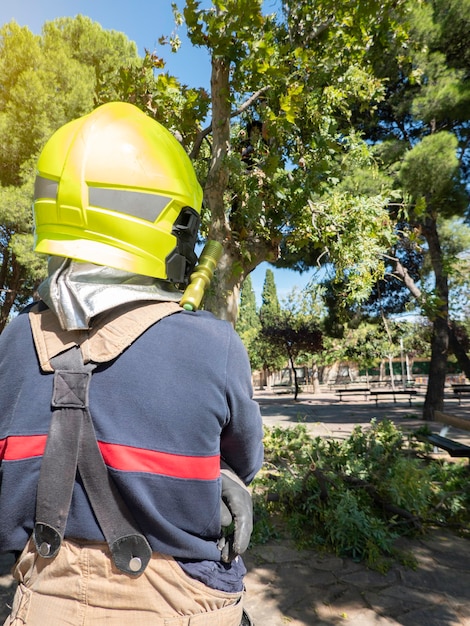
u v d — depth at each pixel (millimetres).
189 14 4230
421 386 33469
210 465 751
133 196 817
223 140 4699
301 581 3107
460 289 20875
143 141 867
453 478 4785
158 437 727
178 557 750
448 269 12984
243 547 788
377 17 5492
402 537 3861
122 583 722
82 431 729
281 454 5859
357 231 5441
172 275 881
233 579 823
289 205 5051
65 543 740
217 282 4660
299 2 5293
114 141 837
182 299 854
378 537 3422
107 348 752
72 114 14523
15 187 14086
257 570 3283
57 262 839
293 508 4086
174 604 737
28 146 14133
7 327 890
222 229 4660
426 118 11336
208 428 750
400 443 5301
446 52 11680
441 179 10320
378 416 13891
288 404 20641
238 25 4129
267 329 24500
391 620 2615
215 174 4602
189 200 910
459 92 10555
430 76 11281
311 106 5074
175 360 761
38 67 14758
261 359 34344
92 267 805
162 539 725
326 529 3719
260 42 4281
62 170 820
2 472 763
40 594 752
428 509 4215
